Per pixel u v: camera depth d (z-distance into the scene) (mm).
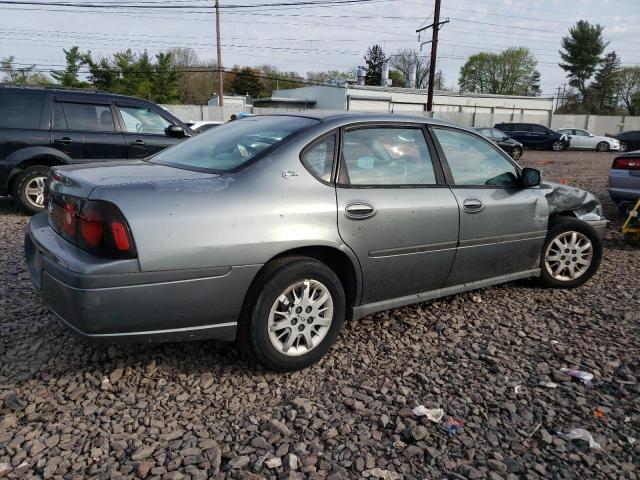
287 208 2924
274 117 3695
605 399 2953
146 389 2883
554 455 2473
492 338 3689
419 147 3670
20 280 4441
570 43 73375
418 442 2523
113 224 2508
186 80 59094
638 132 29797
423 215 3484
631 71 71625
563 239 4613
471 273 3945
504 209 3990
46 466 2264
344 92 42031
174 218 2613
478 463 2396
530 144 29984
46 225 3143
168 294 2629
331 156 3215
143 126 7738
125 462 2311
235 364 3180
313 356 3148
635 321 4051
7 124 6828
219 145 3441
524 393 2990
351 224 3154
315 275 3053
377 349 3465
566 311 4227
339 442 2506
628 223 6527
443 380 3105
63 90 7199
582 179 13570
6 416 2592
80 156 7211
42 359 3133
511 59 70125
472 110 47375
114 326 2566
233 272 2764
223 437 2506
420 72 74688
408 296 3652
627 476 2348
